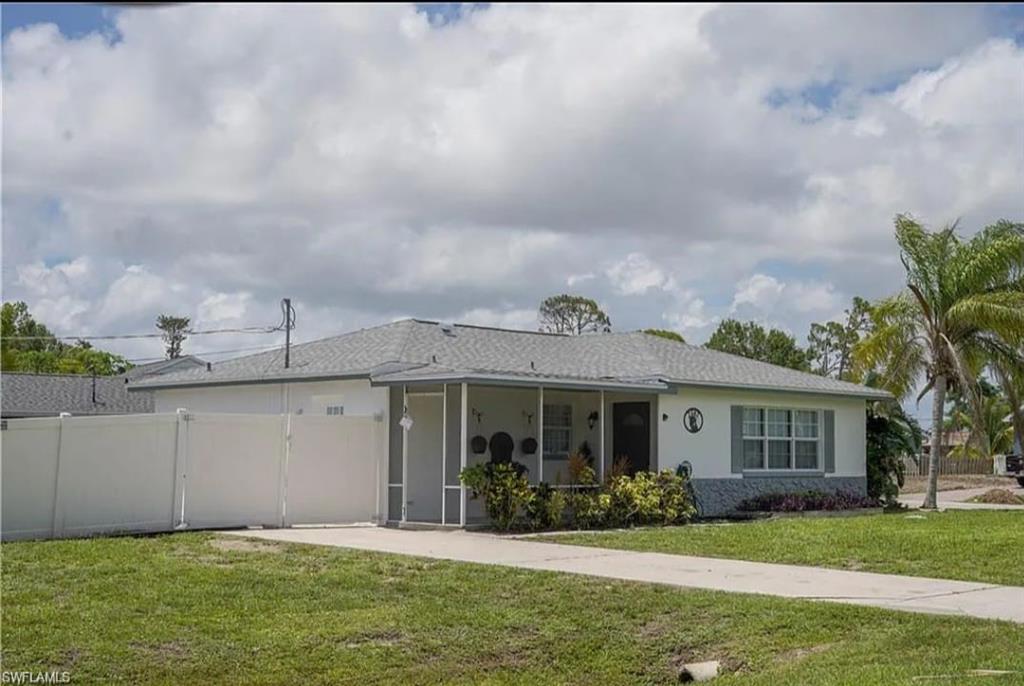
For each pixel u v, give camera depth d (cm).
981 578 1385
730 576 1379
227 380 2367
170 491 1814
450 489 2011
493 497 1903
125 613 1108
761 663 999
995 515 2355
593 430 2364
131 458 1772
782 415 2519
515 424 2275
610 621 1132
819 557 1555
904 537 1772
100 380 3769
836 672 912
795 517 2303
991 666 896
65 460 1700
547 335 2720
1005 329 2477
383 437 2070
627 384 2138
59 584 1238
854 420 2673
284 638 1045
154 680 928
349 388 2155
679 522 2148
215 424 1873
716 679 948
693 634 1089
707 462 2342
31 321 5725
